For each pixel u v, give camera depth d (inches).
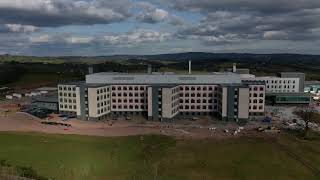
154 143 6363.2
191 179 4527.6
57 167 4921.3
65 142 6407.5
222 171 4864.7
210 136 6904.5
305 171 4896.7
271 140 6579.7
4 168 4574.3
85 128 7687.0
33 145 6171.3
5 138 6683.1
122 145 6225.4
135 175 4635.8
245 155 5625.0
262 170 4923.7
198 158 5452.8
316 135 7032.5
